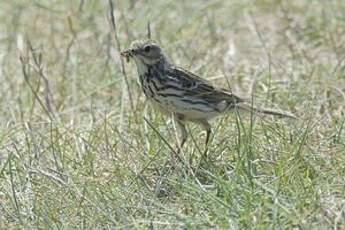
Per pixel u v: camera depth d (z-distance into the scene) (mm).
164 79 13148
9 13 19828
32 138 13703
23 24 19312
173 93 13125
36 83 16391
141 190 12023
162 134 13758
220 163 12609
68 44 17719
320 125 13531
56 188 12180
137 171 12477
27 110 15531
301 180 11578
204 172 12258
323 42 17453
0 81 16766
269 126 13227
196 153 13078
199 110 13211
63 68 16516
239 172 11680
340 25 17984
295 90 15008
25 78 15359
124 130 14086
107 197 11805
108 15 17484
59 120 14906
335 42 17375
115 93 15820
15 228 11453
